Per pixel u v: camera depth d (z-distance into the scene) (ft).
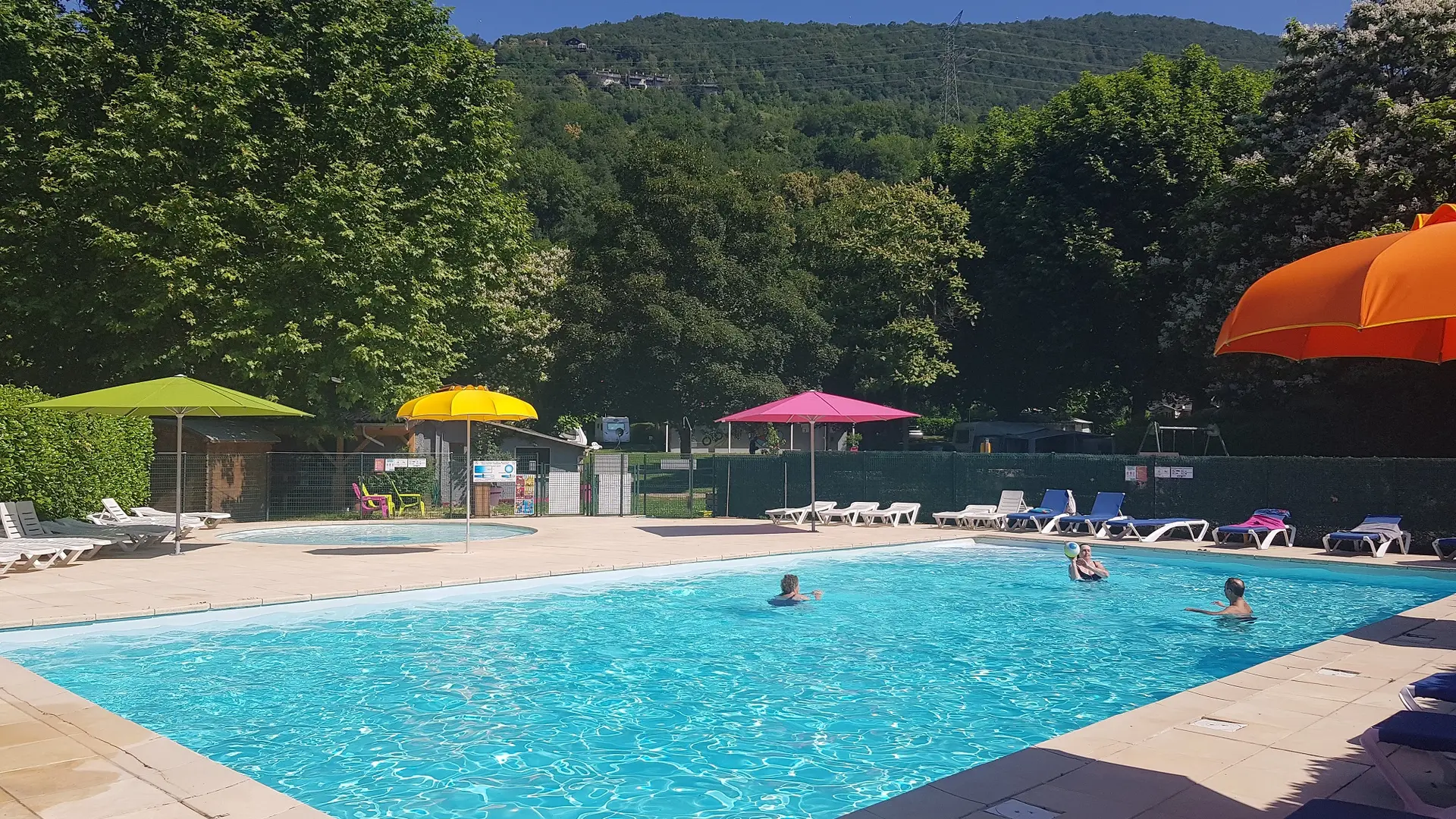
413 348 100.63
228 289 91.91
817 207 261.65
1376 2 106.83
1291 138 106.52
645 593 50.57
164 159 87.25
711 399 170.60
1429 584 53.67
